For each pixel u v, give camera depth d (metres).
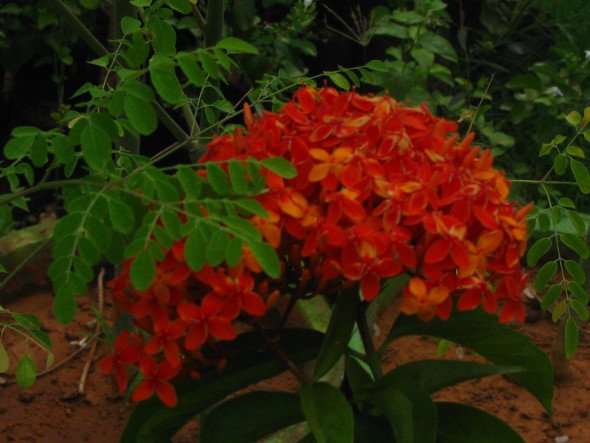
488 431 0.48
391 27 1.03
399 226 0.44
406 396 0.44
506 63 1.32
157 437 0.47
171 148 0.54
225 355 0.47
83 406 0.78
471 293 0.44
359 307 0.51
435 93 1.11
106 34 1.17
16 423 0.75
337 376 0.75
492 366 0.46
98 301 0.92
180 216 0.44
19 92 1.22
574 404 0.78
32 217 1.19
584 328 0.90
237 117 1.10
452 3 1.31
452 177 0.45
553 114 1.11
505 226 0.45
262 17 1.24
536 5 1.32
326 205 0.45
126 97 0.40
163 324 0.42
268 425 0.48
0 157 1.21
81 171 1.17
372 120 0.46
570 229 0.97
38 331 0.55
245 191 0.42
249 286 0.42
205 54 0.42
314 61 1.23
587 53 1.13
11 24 1.13
